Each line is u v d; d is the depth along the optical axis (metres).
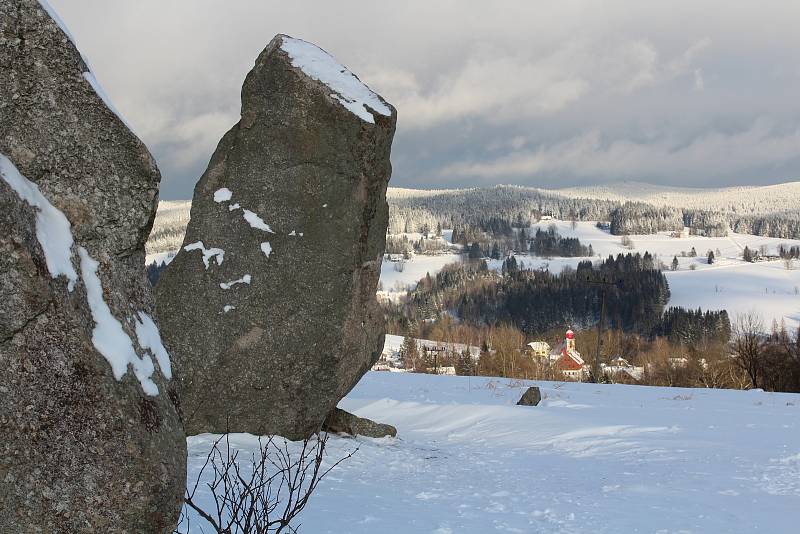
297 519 7.43
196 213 12.34
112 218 3.76
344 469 11.10
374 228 12.66
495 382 28.47
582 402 21.84
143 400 3.56
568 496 9.69
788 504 9.25
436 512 8.38
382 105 12.55
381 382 27.69
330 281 12.09
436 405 19.22
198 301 11.98
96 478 3.34
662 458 13.22
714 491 10.10
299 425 12.21
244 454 10.84
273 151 12.27
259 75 12.48
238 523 5.12
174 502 3.55
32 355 3.33
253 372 11.88
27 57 3.62
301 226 12.09
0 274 3.27
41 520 3.28
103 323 3.57
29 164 3.59
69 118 3.67
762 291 176.50
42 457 3.30
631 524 8.10
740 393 25.97
